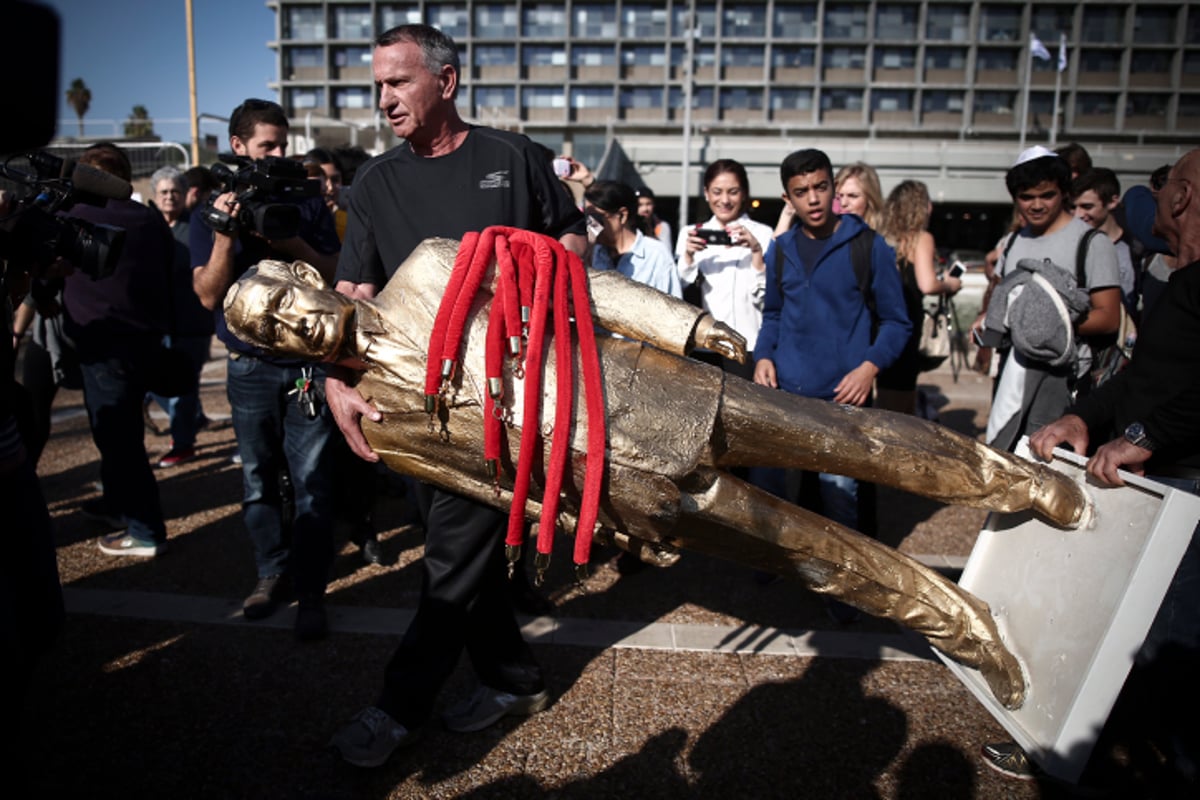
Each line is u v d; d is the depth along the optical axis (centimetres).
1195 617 205
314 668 280
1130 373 221
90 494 480
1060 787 222
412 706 227
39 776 220
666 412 185
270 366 307
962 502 213
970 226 3606
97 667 278
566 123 4788
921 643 301
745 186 396
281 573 330
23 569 207
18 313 399
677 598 344
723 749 236
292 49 5012
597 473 177
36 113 76
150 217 368
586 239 243
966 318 1138
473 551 223
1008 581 229
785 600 343
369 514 376
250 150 329
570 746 237
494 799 215
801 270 327
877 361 307
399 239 222
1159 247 353
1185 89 4606
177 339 535
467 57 4850
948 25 4688
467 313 185
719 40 4703
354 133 2494
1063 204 305
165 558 382
